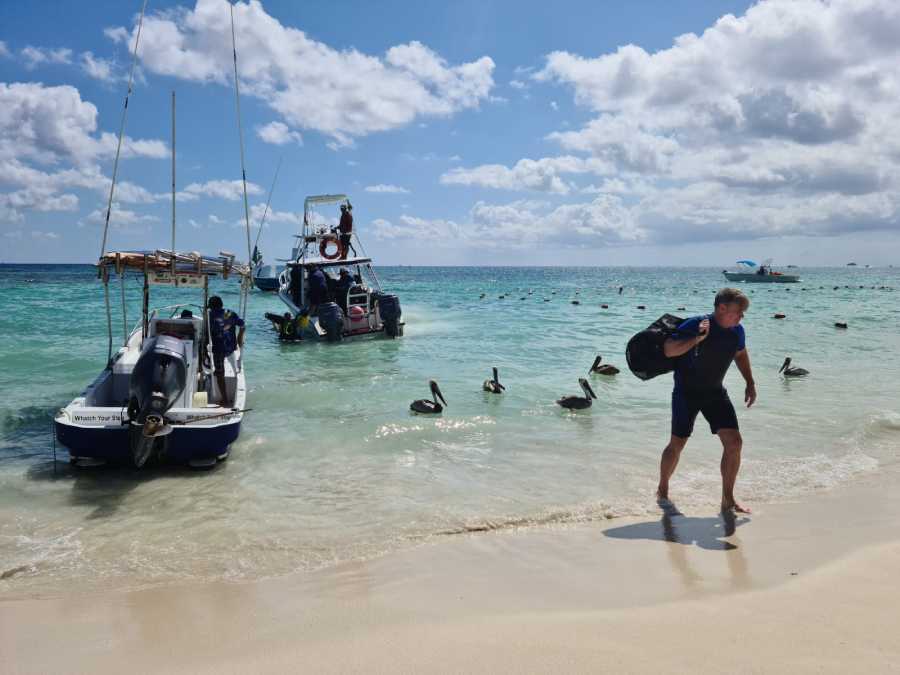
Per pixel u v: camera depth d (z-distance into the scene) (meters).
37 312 27.36
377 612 3.97
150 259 9.45
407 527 5.79
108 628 3.87
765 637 3.27
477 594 4.23
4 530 5.83
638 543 5.13
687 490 6.60
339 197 22.59
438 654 3.24
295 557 5.17
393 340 20.47
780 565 4.48
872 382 12.93
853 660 2.96
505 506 6.27
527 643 3.32
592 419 9.91
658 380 13.16
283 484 7.14
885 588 3.92
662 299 49.03
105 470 7.69
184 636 3.71
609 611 3.77
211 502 6.59
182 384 7.82
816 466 7.38
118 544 5.49
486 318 29.34
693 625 3.48
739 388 12.32
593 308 37.00
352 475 7.42
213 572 4.89
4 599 4.42
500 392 11.79
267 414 10.40
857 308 37.56
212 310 10.18
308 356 17.25
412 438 8.93
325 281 21.72
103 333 20.27
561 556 4.93
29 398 11.34
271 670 3.15
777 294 55.81
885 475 7.02
